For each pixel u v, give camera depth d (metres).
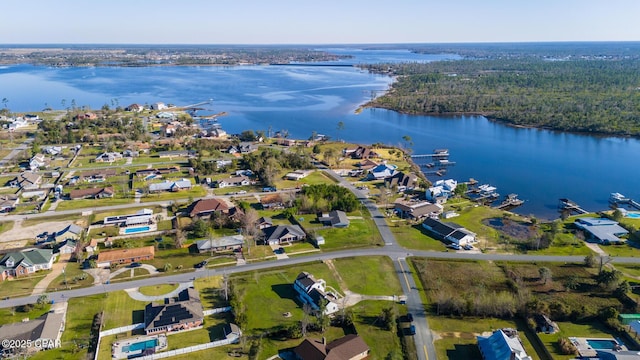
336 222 139.12
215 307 96.56
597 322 91.81
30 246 126.06
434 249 124.56
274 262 116.56
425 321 92.25
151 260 117.38
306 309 92.25
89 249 121.81
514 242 128.75
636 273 110.38
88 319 92.38
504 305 93.56
